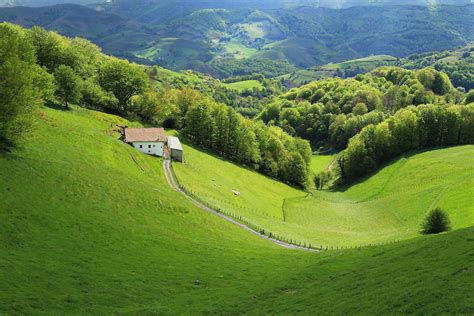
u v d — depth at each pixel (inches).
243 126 6884.8
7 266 1761.8
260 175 6565.0
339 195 7003.0
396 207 5147.6
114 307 1669.5
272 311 1610.5
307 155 7800.2
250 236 3358.8
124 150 4498.0
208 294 1889.8
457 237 2007.9
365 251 2378.2
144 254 2335.1
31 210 2330.2
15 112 2736.2
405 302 1365.7
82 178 3048.7
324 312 1470.2
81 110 5546.3
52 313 1515.7
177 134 6579.7
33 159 2947.8
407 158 7140.8
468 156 6333.7
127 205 3034.0
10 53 2861.7
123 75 6417.3
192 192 4170.8
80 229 2379.4
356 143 7849.4
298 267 2300.7
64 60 5979.3
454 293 1325.0
